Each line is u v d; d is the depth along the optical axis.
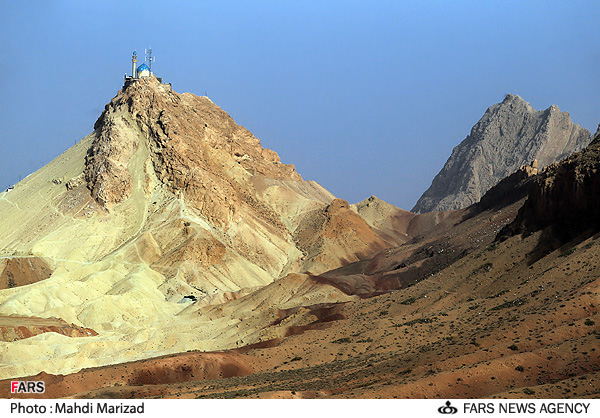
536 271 164.88
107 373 145.88
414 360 126.31
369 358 141.75
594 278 141.75
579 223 171.25
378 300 193.12
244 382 133.00
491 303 156.75
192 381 141.88
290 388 118.25
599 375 102.25
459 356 118.69
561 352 111.06
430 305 176.25
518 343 119.12
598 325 122.19
